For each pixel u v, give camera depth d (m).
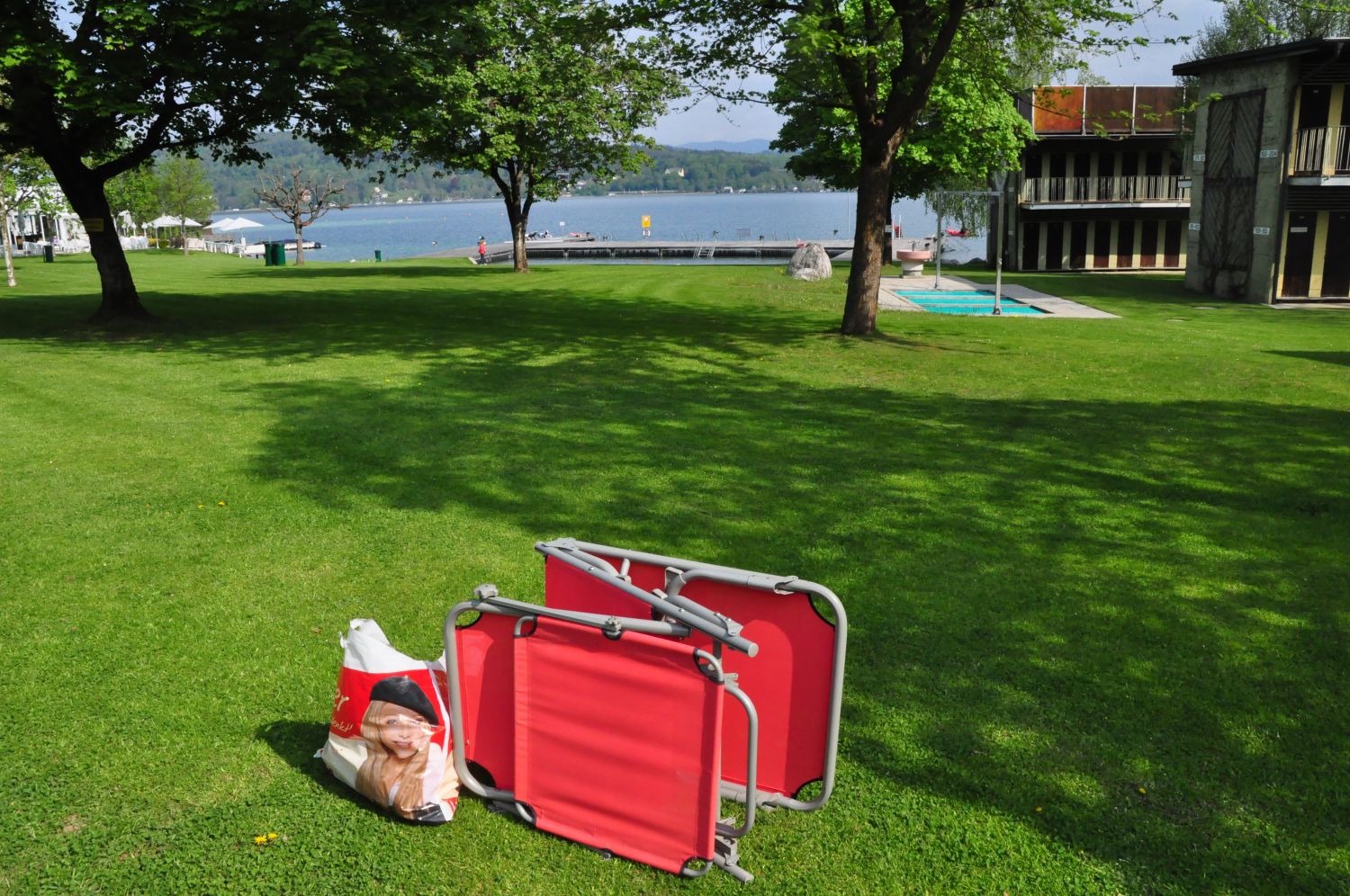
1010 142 39.41
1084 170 45.56
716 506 8.50
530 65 35.31
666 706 3.74
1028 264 46.62
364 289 30.02
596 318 22.69
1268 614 6.33
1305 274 30.80
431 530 7.85
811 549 7.47
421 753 4.18
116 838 4.09
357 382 14.09
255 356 16.45
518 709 4.09
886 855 3.99
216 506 8.45
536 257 69.38
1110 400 13.71
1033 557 7.34
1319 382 15.30
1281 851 4.02
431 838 4.10
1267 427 11.95
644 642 3.73
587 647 3.89
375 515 8.20
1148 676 5.49
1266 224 30.78
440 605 6.42
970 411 12.79
